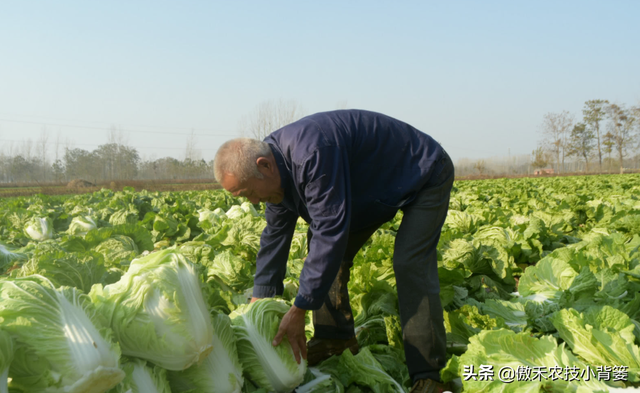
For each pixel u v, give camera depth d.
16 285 2.13
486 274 5.26
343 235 2.74
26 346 1.99
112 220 9.34
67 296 2.19
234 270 4.80
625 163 106.88
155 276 2.42
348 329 3.59
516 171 108.50
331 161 2.72
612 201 13.49
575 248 5.04
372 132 2.97
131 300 2.37
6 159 87.12
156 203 14.75
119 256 5.52
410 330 3.06
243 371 2.93
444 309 4.20
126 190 21.56
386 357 3.49
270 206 3.41
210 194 19.44
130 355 2.39
